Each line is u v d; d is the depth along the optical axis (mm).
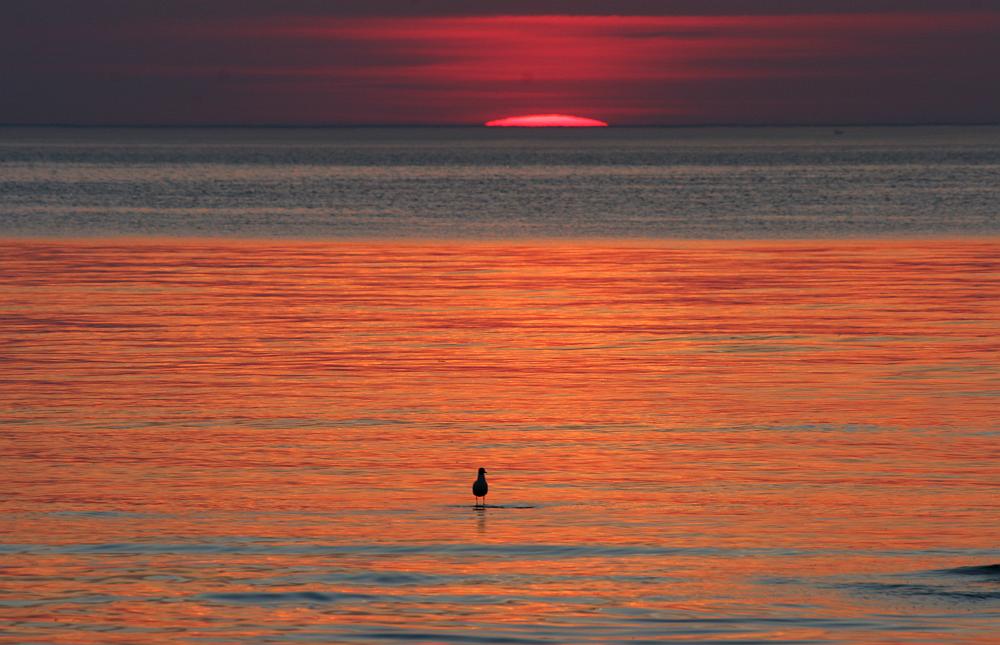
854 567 74500
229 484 91250
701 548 78000
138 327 154750
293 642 64000
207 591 70750
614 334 151625
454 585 71812
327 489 90250
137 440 102938
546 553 77188
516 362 134875
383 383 124562
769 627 65875
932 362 133250
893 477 92438
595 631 65438
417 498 88312
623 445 101812
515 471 94875
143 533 80438
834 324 157000
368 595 70312
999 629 65500
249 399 117562
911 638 64375
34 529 81000
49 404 114812
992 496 87812
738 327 155875
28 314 164000
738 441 102812
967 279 198375
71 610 68000
